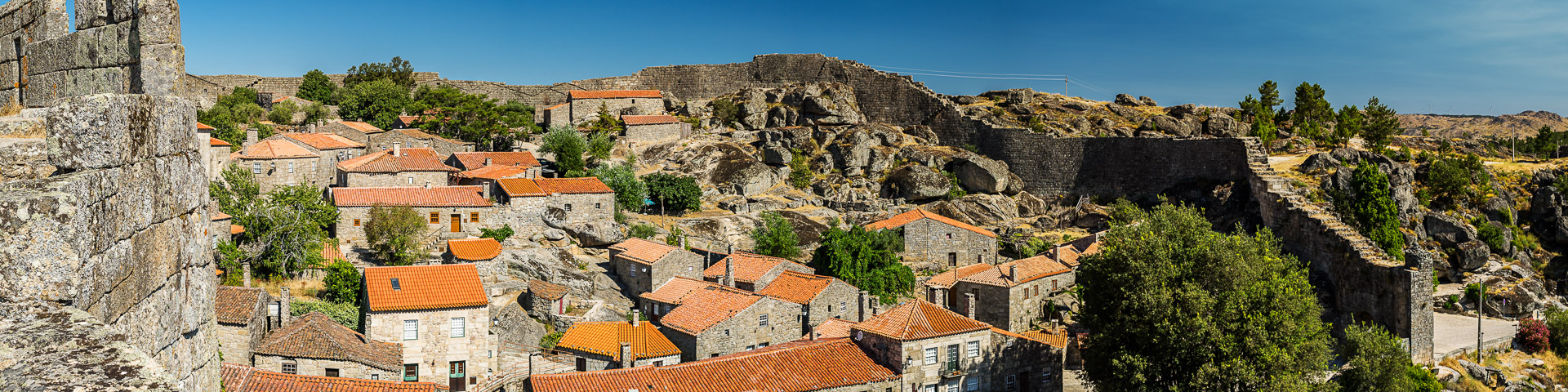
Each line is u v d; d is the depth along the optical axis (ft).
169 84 45.88
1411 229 322.14
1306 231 305.73
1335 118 440.45
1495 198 341.00
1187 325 181.78
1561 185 341.41
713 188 373.61
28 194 31.07
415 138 382.22
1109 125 430.20
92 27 49.96
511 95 501.97
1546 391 244.83
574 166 356.18
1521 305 296.51
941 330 185.68
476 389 177.37
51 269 31.01
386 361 172.35
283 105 453.58
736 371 171.32
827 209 366.84
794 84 479.82
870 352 186.70
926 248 313.32
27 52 57.47
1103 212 371.15
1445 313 305.32
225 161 306.96
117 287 34.73
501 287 233.35
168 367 39.73
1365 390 219.61
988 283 263.90
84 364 28.89
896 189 384.68
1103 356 198.29
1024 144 408.46
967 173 392.06
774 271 252.21
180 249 41.70
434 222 274.16
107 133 34.53
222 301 174.09
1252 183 341.00
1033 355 199.82
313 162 329.52
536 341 207.62
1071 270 285.02
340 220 263.49
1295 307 189.78
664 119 427.33
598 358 192.85
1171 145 372.79
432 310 184.44
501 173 324.60
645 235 300.81
